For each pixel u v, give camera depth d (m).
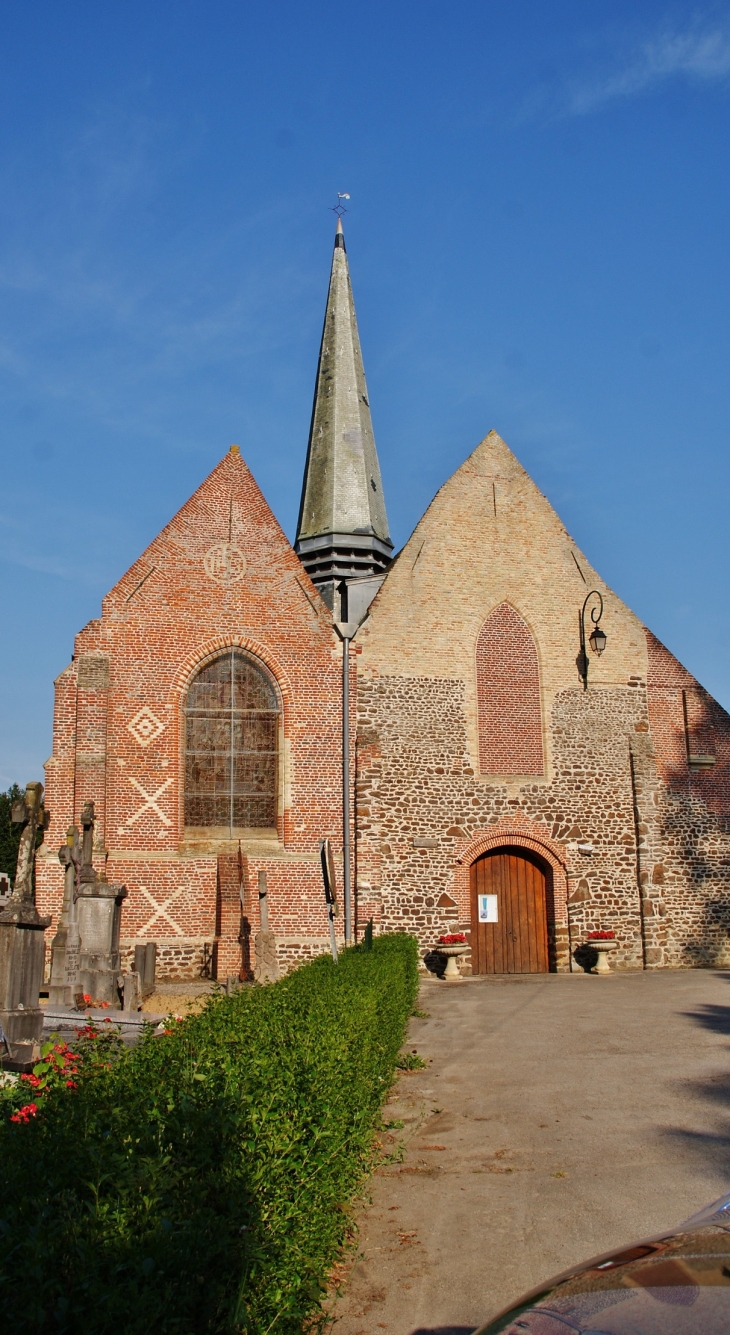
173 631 24.25
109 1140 4.79
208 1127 5.18
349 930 24.08
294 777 24.47
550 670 26.77
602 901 26.03
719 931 26.61
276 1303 5.25
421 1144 10.20
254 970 22.42
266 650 24.81
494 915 25.80
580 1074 12.95
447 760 25.58
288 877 23.95
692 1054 13.91
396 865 24.75
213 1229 4.52
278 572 25.28
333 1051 7.44
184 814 23.78
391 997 12.65
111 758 23.33
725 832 27.11
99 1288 3.74
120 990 18.53
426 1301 6.64
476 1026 17.14
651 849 26.38
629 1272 3.87
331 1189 6.78
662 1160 9.25
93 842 21.78
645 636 27.62
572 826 26.14
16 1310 3.53
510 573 27.00
